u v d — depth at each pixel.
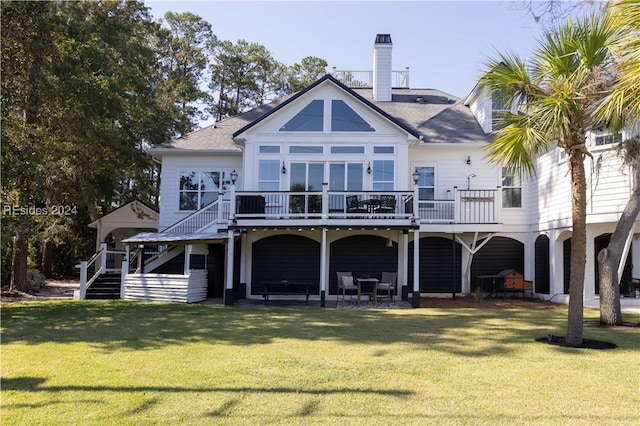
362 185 16.77
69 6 17.39
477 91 18.92
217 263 17.38
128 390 5.38
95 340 8.45
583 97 7.17
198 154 18.77
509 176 17.73
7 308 13.20
